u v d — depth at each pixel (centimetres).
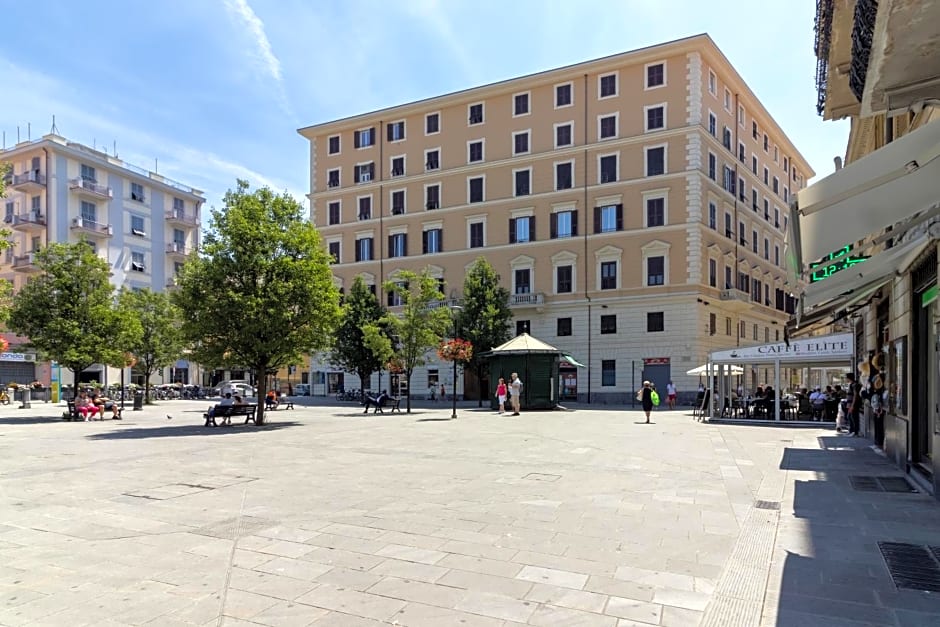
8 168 1683
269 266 1908
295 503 764
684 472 993
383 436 1617
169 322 3691
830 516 689
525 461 1122
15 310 2336
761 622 400
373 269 4934
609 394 3950
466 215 4556
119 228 5250
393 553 553
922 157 504
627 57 4000
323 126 5206
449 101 4641
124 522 674
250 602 441
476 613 417
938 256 767
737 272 4394
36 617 418
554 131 4294
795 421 2070
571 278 4150
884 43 454
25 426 2056
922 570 503
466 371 4422
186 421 2286
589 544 577
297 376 5728
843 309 1450
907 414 962
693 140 3816
